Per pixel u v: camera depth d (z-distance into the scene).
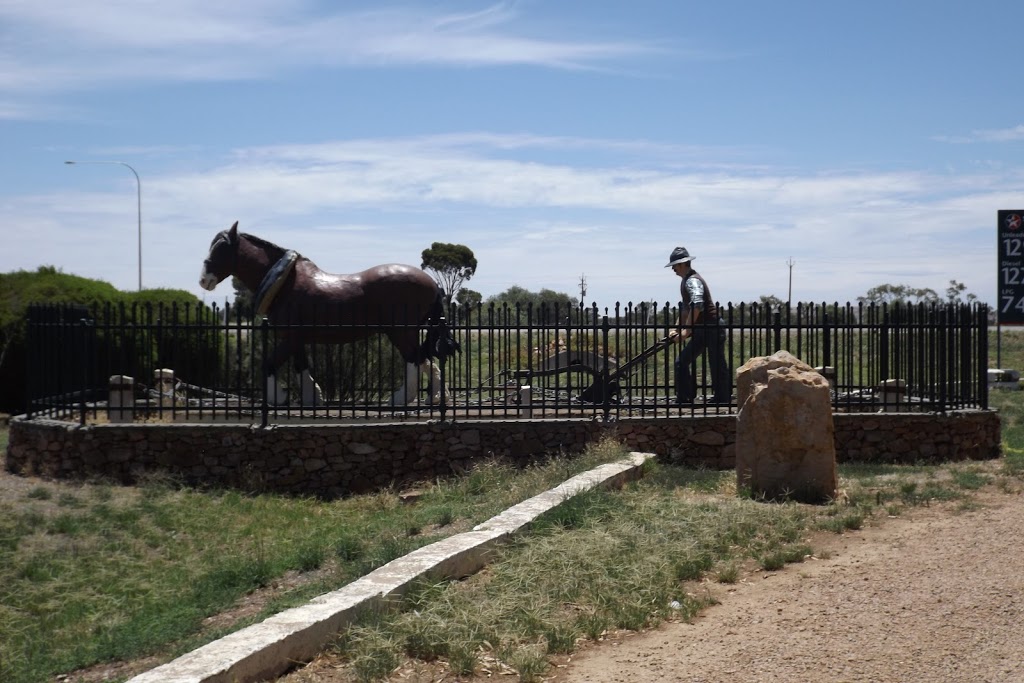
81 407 13.82
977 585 7.07
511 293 34.09
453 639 6.19
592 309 14.20
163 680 5.09
